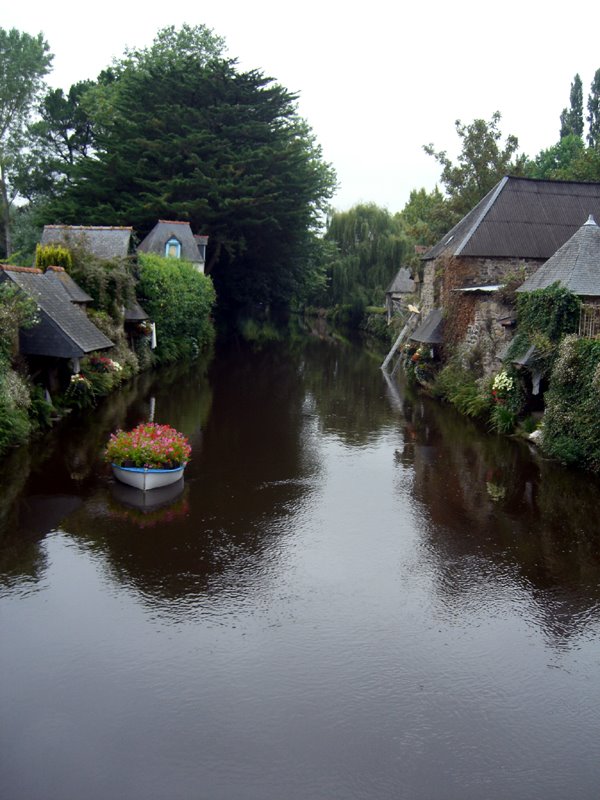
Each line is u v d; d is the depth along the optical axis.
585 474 13.59
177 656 6.88
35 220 41.62
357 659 6.95
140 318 25.75
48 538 9.68
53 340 15.40
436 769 5.51
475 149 36.72
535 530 10.57
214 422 18.02
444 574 8.98
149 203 38.31
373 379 27.58
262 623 7.58
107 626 7.38
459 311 23.22
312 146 51.78
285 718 6.03
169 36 51.75
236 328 48.28
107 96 48.88
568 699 6.42
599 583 8.80
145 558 9.13
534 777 5.46
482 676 6.74
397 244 49.91
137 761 5.49
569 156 52.66
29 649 6.91
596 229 17.48
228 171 39.78
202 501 11.52
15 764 5.42
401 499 11.96
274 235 43.47
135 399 20.50
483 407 19.11
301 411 20.14
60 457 13.55
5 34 48.84
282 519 10.80
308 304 63.69
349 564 9.21
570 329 15.73
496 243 24.66
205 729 5.86
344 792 5.25
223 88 42.25
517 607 8.14
